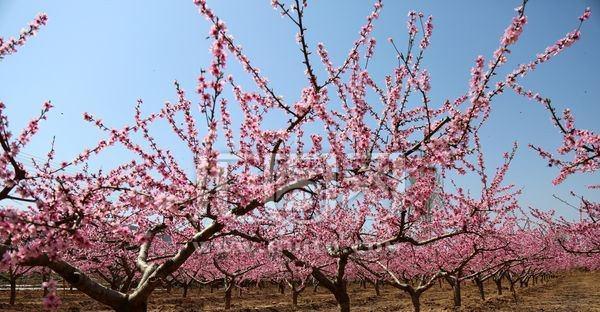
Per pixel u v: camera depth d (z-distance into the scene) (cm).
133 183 515
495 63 433
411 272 2191
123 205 455
